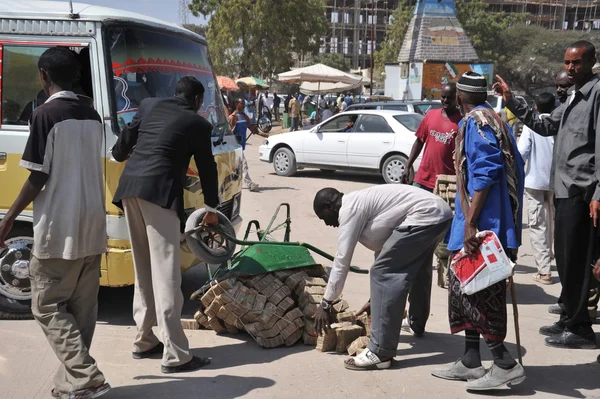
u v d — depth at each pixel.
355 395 3.94
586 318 4.81
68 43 4.91
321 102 36.00
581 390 4.09
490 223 3.95
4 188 4.98
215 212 4.49
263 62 42.19
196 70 5.96
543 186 6.56
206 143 4.30
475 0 68.94
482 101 4.15
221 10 41.72
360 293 6.18
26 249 5.09
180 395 3.88
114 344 4.73
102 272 4.89
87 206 3.66
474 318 3.98
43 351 4.55
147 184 4.09
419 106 16.80
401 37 67.56
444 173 6.29
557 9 111.69
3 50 4.99
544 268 6.72
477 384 3.98
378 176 15.38
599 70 5.25
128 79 5.04
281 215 10.20
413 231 4.20
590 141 4.54
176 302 4.18
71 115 3.62
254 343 4.83
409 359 4.57
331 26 106.75
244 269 4.92
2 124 5.01
